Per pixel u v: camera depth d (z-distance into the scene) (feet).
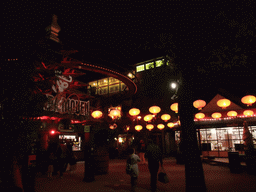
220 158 49.37
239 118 46.78
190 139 18.85
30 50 13.82
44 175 33.60
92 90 70.13
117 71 44.01
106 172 32.68
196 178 18.01
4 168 11.83
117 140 78.84
